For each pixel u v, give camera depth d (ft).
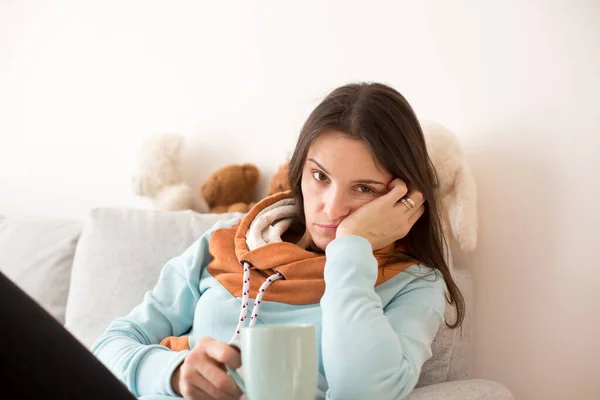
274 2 6.46
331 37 6.12
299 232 4.41
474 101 5.32
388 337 3.11
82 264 5.44
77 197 7.57
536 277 4.93
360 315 3.13
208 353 2.77
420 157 3.82
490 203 5.17
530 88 5.03
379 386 3.01
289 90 6.32
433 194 3.93
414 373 3.22
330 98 3.76
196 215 5.56
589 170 4.73
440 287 3.91
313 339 2.47
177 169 6.55
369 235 3.57
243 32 6.65
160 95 7.14
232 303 3.81
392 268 3.88
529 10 5.07
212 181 6.23
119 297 5.21
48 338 2.11
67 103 7.70
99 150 7.47
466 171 4.90
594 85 4.75
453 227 4.91
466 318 4.75
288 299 3.76
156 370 3.23
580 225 4.75
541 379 4.87
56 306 5.88
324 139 3.62
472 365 4.98
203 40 6.90
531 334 4.93
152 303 4.12
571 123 4.83
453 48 5.44
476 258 5.22
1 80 8.12
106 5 7.53
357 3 5.98
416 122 3.88
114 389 2.21
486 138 5.23
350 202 3.67
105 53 7.51
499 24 5.21
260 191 6.42
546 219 4.91
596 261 4.67
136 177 6.46
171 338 3.94
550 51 4.95
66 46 7.75
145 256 5.31
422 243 4.05
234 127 6.63
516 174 5.06
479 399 3.64
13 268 6.06
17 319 2.06
